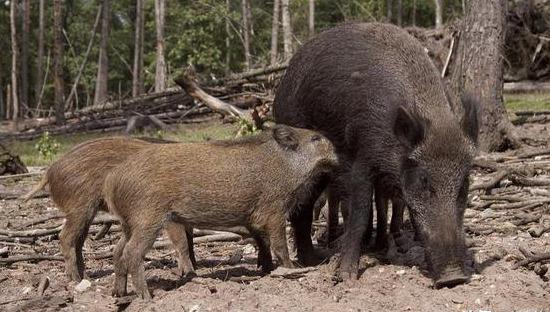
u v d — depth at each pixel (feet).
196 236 38.32
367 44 29.55
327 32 32.14
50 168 29.99
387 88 27.71
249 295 25.90
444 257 24.84
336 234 34.55
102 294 27.84
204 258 34.81
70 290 28.73
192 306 25.32
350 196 28.73
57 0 140.05
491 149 63.77
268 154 28.55
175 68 222.48
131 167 26.99
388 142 27.12
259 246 29.94
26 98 209.26
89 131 123.34
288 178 28.76
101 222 39.01
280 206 28.84
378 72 28.25
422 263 29.89
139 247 26.68
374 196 32.53
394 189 27.68
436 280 25.02
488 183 44.29
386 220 32.50
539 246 32.19
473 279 26.78
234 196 27.84
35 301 26.58
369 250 33.22
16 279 31.19
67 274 29.86
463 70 65.51
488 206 41.16
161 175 26.81
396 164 26.94
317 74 30.60
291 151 28.91
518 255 30.53
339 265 29.01
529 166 50.65
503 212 39.60
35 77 264.72
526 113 84.28
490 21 64.44
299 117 32.14
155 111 124.67
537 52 112.57
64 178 29.35
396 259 30.96
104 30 186.60
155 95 126.82
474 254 30.99
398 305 24.97
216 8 210.59
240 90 115.44
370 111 27.78
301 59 32.45
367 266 30.07
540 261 29.09
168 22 234.17
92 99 269.44
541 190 43.50
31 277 31.22
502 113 64.34
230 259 33.65
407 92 27.27
